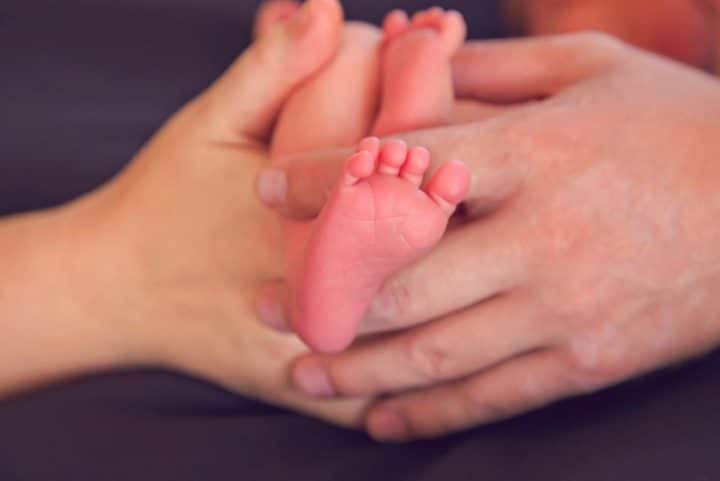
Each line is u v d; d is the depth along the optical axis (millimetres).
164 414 689
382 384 666
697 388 585
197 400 710
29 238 756
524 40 738
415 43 687
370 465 620
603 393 629
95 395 693
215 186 703
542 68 715
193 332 716
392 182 508
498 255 599
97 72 1043
